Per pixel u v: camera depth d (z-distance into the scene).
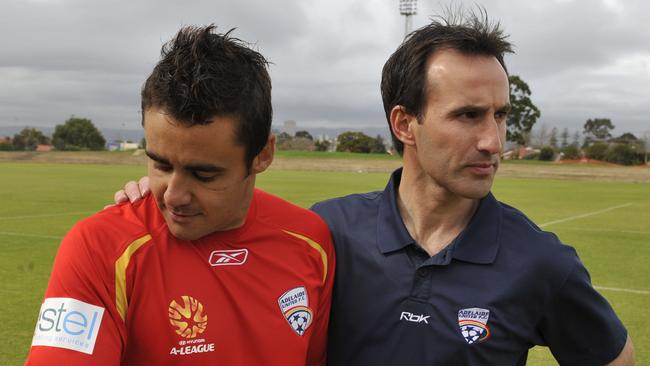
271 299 1.67
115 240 1.54
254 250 1.70
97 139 81.00
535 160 57.72
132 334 1.52
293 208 1.91
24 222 11.55
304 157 51.28
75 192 19.30
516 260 1.81
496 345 1.77
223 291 1.62
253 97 1.46
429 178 1.90
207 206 1.48
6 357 4.05
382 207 1.99
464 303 1.78
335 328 1.97
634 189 28.11
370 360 1.88
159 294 1.54
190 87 1.36
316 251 1.85
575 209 16.78
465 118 1.73
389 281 1.88
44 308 1.43
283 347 1.65
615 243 10.22
